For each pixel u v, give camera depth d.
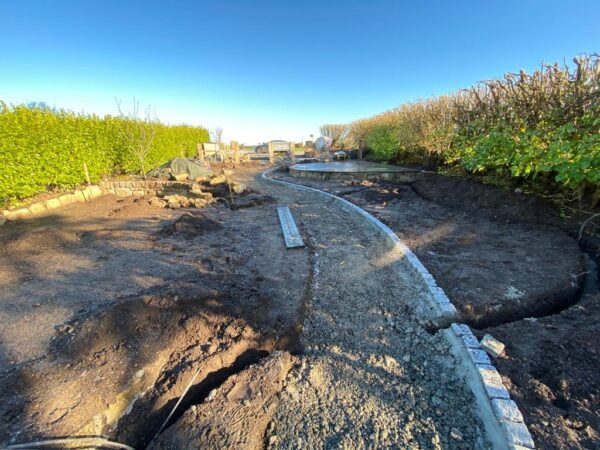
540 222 3.93
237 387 1.87
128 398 1.74
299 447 1.57
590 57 3.81
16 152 5.24
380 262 3.67
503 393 1.61
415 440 1.58
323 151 20.50
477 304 2.45
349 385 1.96
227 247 4.10
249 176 12.01
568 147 3.33
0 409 1.58
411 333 2.42
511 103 4.96
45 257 3.66
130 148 8.26
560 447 1.32
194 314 2.34
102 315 2.22
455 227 4.33
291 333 2.42
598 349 1.75
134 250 3.91
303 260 3.74
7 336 2.19
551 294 2.49
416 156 10.07
